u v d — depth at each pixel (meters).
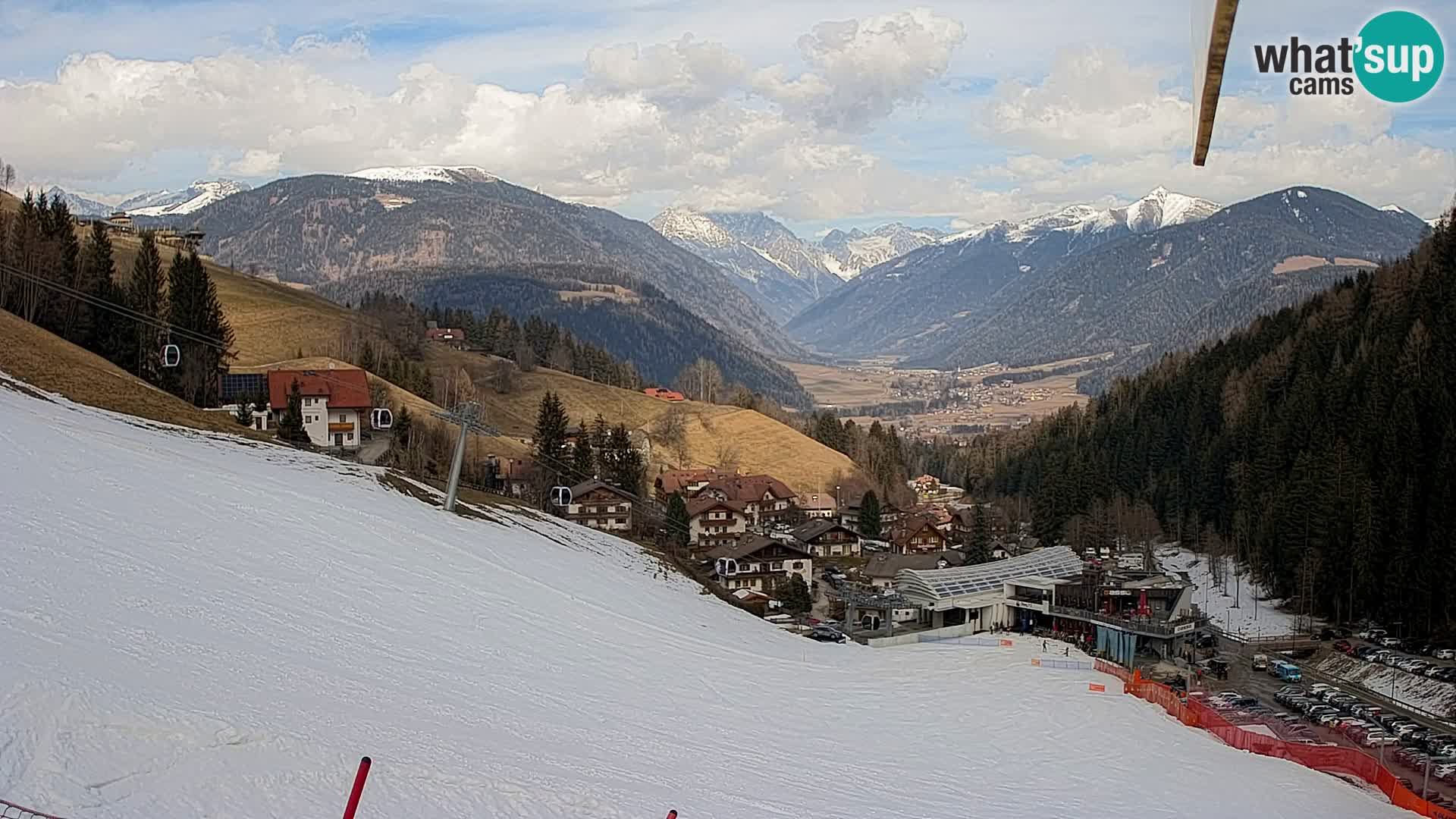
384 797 26.61
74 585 37.09
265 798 24.91
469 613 53.78
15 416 59.41
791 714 51.94
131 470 56.59
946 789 41.28
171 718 27.38
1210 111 5.98
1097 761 50.09
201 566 45.50
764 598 108.31
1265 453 130.62
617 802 30.28
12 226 112.50
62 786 22.66
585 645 55.56
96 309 112.06
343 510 64.62
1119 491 160.12
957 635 95.31
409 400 157.88
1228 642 97.44
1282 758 54.03
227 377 128.12
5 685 26.03
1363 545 98.69
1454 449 98.56
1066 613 94.88
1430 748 63.69
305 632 41.62
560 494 97.25
